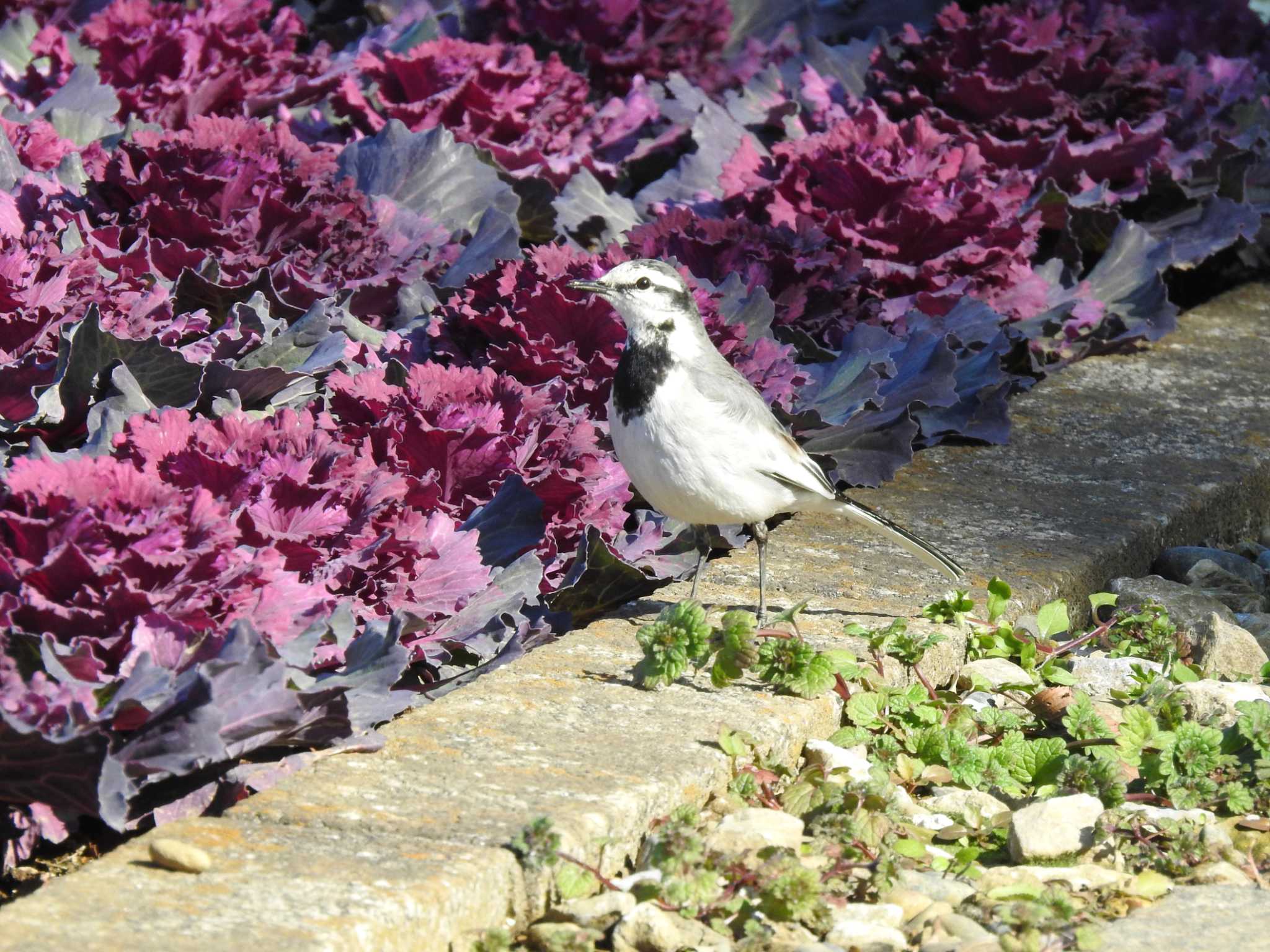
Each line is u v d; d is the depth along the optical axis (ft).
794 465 30.50
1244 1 66.33
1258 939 21.80
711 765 24.71
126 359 30.78
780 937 21.91
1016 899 22.91
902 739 28.53
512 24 58.08
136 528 23.30
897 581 34.19
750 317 39.55
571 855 21.91
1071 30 56.44
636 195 54.34
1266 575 39.63
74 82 46.98
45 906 19.19
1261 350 52.03
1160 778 27.12
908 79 56.80
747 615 27.07
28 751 22.09
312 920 19.17
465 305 36.94
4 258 31.60
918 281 45.44
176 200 38.24
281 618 24.44
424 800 22.82
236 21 50.16
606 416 36.11
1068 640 34.88
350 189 39.86
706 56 60.23
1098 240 53.72
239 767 23.84
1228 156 56.34
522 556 30.25
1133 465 42.27
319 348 33.76
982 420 42.93
